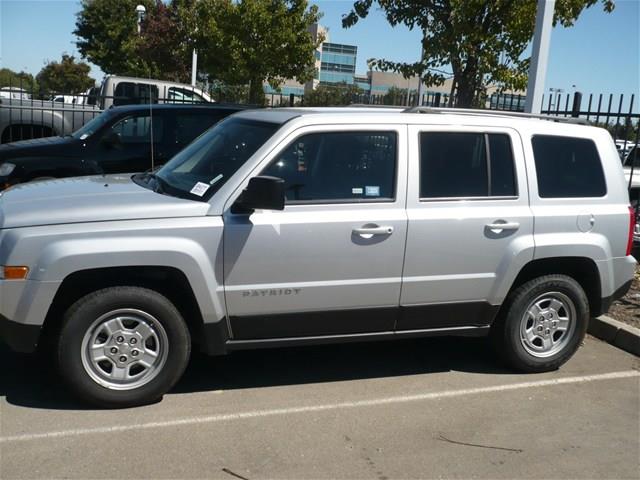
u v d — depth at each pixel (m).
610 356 6.05
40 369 5.14
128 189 4.95
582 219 5.38
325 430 4.43
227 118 5.73
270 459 4.03
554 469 4.08
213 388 5.00
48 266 4.23
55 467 3.82
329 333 4.93
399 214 4.89
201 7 22.98
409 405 4.87
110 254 4.31
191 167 5.13
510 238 5.18
